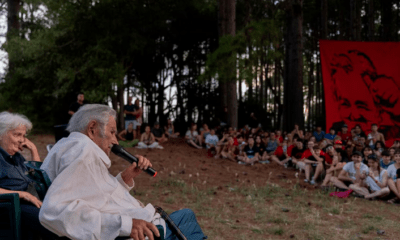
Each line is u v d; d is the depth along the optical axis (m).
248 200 6.92
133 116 14.45
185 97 25.73
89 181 2.10
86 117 2.27
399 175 7.50
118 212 2.20
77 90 18.25
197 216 5.72
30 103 18.03
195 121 25.05
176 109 26.59
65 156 2.09
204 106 25.08
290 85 19.16
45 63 16.88
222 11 18.06
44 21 17.86
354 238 4.91
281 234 5.01
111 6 16.55
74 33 16.62
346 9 29.81
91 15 16.36
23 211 2.08
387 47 16.12
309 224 5.45
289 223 5.57
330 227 5.42
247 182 8.85
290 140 12.94
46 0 16.06
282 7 19.84
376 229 5.39
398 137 15.75
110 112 2.35
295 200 7.21
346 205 6.97
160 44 22.22
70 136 2.25
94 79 16.69
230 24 17.73
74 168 2.02
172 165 10.27
